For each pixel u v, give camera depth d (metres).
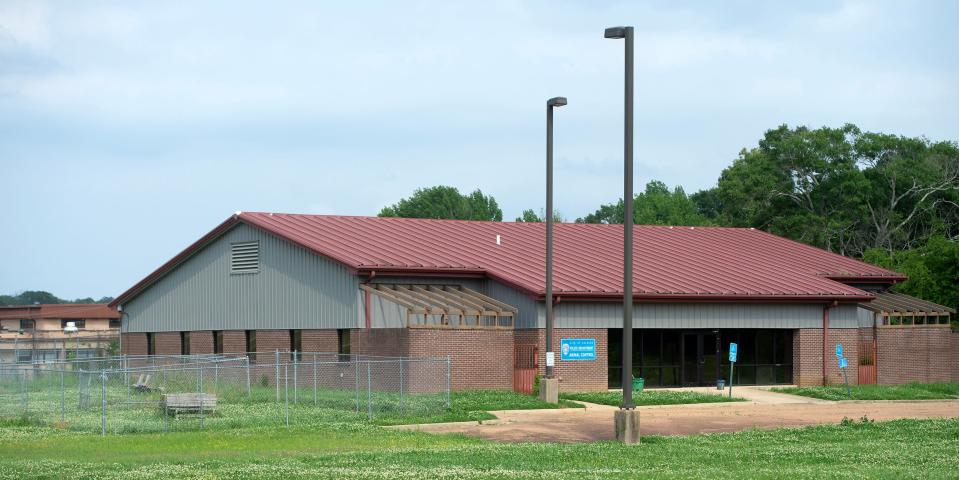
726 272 52.09
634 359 47.34
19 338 82.19
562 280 46.66
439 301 44.62
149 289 58.09
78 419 34.25
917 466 23.22
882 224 92.00
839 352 45.34
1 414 36.19
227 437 29.25
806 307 49.88
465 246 51.62
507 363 44.56
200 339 54.22
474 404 37.75
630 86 27.58
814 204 92.12
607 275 48.53
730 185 96.25
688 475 20.97
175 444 27.67
